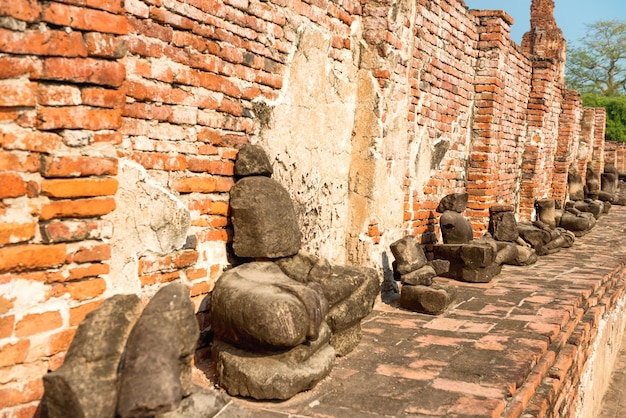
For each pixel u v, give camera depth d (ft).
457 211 23.89
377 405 11.17
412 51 22.29
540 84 39.37
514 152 36.91
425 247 25.02
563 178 48.34
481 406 11.16
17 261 8.77
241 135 13.99
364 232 18.85
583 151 60.70
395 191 20.31
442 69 25.62
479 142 29.55
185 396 9.47
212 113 13.03
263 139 14.78
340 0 17.67
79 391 7.84
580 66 133.80
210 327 13.24
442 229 23.80
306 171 16.65
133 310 9.21
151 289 11.63
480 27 29.43
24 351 8.93
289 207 13.99
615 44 130.00
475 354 14.28
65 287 9.43
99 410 7.83
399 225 20.94
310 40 16.25
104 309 9.00
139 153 11.30
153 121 11.58
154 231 11.55
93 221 9.73
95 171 9.59
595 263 28.84
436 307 17.87
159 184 11.76
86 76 9.31
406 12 19.81
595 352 22.57
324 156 17.49
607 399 25.89
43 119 8.98
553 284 23.16
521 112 38.22
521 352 14.47
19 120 8.80
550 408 14.29
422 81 23.68
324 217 17.78
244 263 13.62
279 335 10.92
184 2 12.00
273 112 15.02
